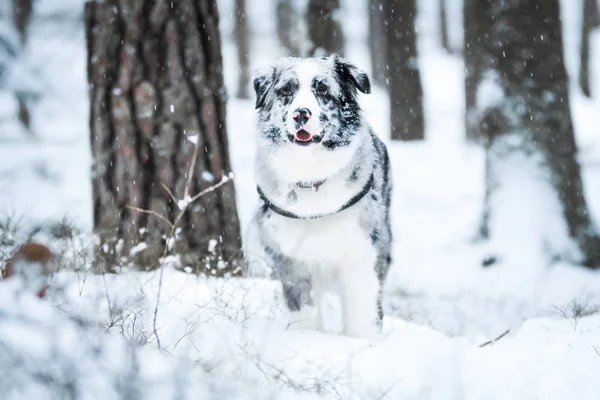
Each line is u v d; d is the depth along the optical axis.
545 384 3.89
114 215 6.21
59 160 15.61
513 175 9.22
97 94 6.28
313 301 5.53
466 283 8.70
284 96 5.04
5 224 6.64
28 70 17.16
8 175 13.91
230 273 5.88
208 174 6.39
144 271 6.04
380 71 27.84
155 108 6.27
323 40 13.30
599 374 3.93
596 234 9.17
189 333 4.05
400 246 10.74
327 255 5.19
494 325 6.54
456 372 4.00
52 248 5.34
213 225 6.40
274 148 5.04
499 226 9.18
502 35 9.18
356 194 5.05
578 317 5.54
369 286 5.24
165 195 6.29
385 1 17.78
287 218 5.10
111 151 6.26
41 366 2.95
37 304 3.74
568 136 9.18
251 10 37.50
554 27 9.09
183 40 6.30
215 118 6.45
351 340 4.76
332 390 3.71
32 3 24.89
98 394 2.88
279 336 4.62
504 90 9.23
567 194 9.09
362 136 5.20
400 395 3.75
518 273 8.74
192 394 3.08
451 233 11.26
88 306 4.21
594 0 28.75
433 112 24.41
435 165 15.83
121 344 3.46
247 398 3.17
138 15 6.21
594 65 33.47
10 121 20.17
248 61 25.94
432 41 38.38
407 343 4.68
